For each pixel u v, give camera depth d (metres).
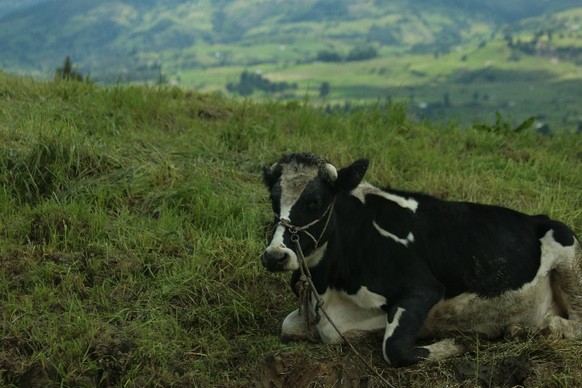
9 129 8.14
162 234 6.99
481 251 6.16
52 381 5.65
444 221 6.20
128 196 7.47
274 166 5.98
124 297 6.36
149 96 9.86
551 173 9.07
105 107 9.34
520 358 5.87
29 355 5.79
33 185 7.41
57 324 5.99
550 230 6.36
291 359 5.88
